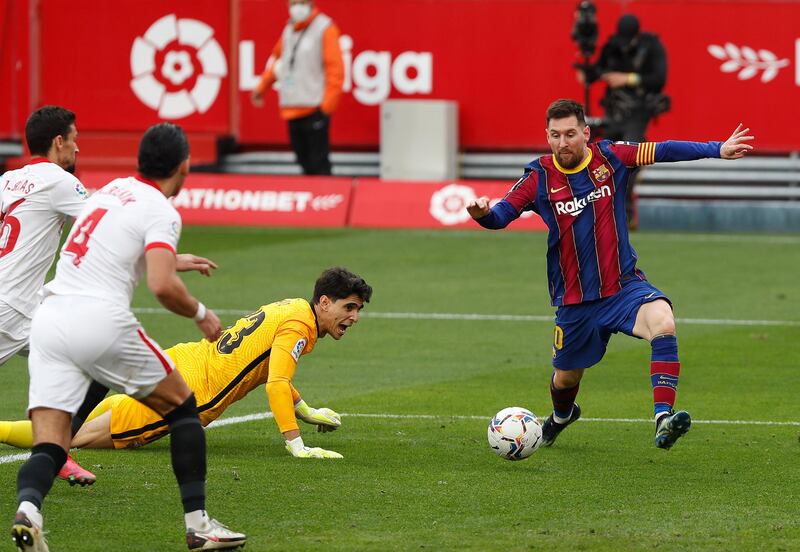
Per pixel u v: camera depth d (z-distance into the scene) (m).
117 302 19.47
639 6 69.81
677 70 69.88
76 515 21.89
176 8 74.19
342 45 72.88
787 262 58.62
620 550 20.08
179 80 74.56
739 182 71.19
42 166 25.06
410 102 71.75
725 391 33.91
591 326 26.36
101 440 26.48
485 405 32.28
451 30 72.12
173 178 20.03
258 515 21.97
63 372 19.44
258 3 73.69
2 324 24.80
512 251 61.19
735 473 25.31
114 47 74.62
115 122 74.88
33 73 75.06
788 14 69.00
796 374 36.12
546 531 21.09
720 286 52.09
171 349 26.84
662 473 25.30
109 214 19.66
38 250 24.98
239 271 54.66
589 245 26.09
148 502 22.73
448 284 52.41
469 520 21.77
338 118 73.50
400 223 69.00
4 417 30.61
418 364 37.72
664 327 25.34
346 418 30.62
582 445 28.00
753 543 20.45
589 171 26.16
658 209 71.12
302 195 70.25
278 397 26.20
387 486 24.02
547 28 71.31
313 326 26.47
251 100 74.25
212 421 27.66
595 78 64.12
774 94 69.44
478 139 72.56
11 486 23.78
